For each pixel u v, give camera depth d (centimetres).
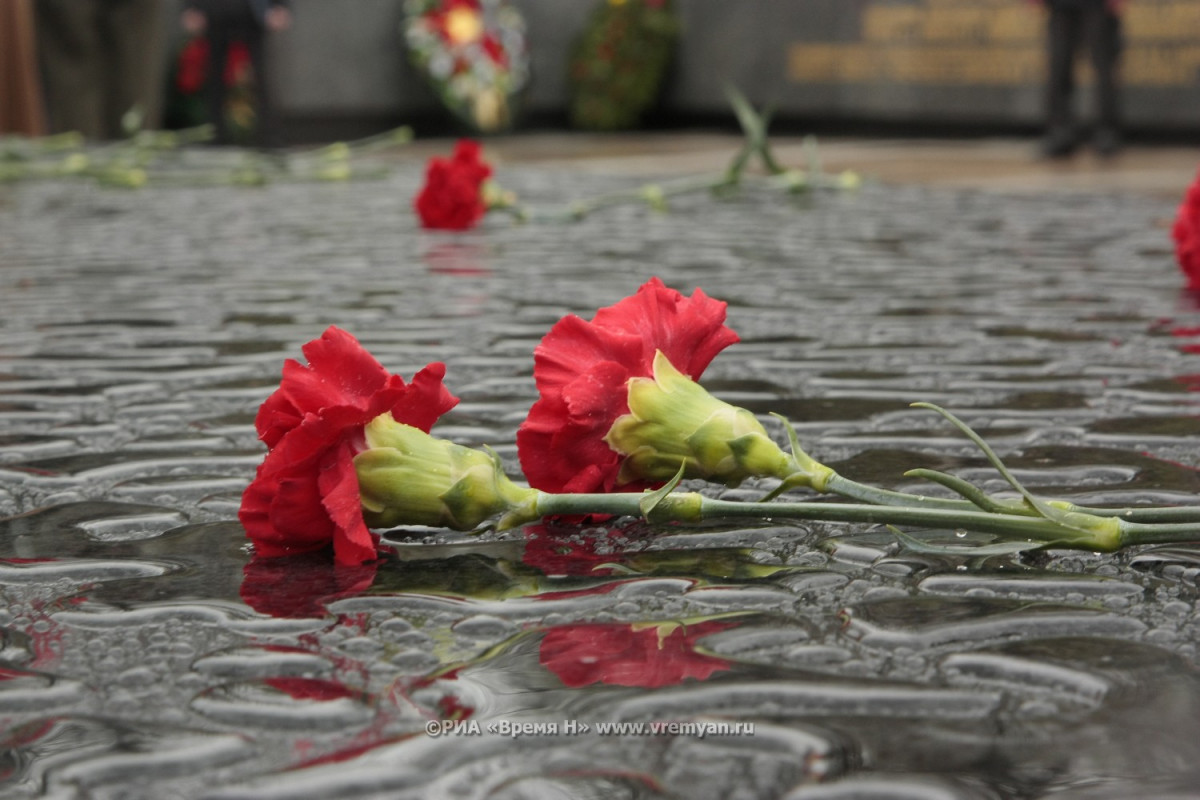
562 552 132
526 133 1734
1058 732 89
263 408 123
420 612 116
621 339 125
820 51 1508
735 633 109
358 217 594
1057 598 116
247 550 137
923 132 1415
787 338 288
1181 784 81
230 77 1355
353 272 413
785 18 1540
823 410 213
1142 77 1216
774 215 588
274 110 1245
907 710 93
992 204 630
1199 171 341
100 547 140
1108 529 117
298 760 87
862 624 111
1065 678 98
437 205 509
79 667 105
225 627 113
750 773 84
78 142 902
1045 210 598
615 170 973
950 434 194
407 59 1633
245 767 86
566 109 1766
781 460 123
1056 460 175
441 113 1669
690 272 405
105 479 173
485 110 1628
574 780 83
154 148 761
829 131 1515
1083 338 279
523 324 309
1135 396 218
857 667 101
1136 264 406
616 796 81
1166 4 1191
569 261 434
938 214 585
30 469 179
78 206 651
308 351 121
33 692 100
